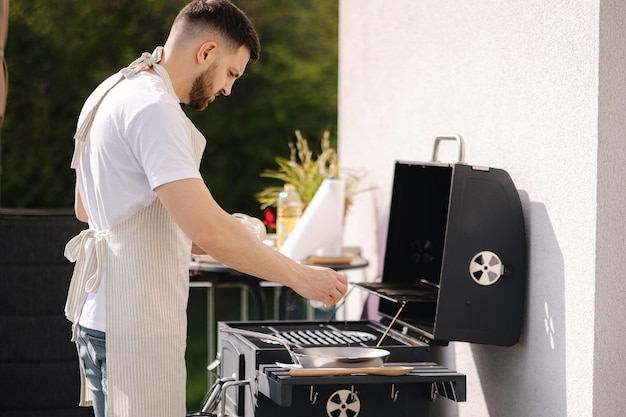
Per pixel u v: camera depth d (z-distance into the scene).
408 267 3.37
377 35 4.38
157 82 2.37
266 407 2.53
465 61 3.30
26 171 9.44
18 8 9.37
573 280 2.59
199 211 2.23
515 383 2.91
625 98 2.51
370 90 4.51
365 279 4.55
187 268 2.48
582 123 2.55
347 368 2.42
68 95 9.48
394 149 4.12
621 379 2.52
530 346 2.82
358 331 3.13
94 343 2.41
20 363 3.26
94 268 2.45
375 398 2.54
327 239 3.98
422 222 3.30
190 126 2.36
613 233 2.51
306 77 10.02
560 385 2.65
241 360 2.70
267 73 9.97
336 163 4.90
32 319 3.25
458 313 2.77
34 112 9.44
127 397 2.37
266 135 9.98
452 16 3.41
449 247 2.76
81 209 2.75
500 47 3.02
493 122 3.07
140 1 9.59
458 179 2.77
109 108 2.35
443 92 3.51
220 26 2.44
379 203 4.33
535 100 2.80
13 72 9.38
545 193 2.74
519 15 2.89
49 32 9.42
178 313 2.43
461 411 3.34
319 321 3.23
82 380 2.74
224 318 9.45
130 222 2.37
